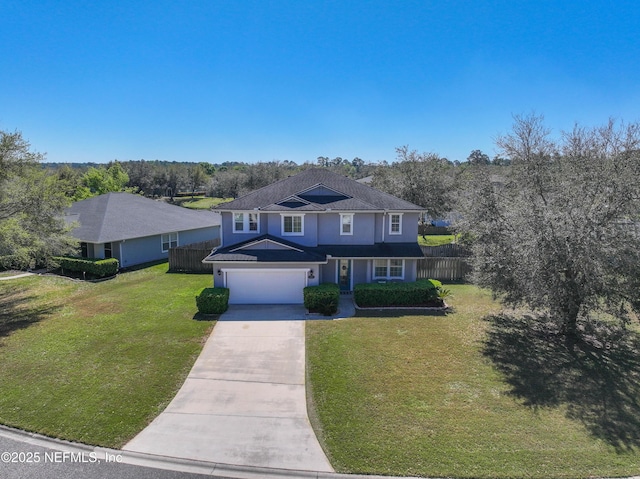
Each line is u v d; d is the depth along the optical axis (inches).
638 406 406.3
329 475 302.8
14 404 394.0
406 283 781.3
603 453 329.7
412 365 493.7
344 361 502.6
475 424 369.1
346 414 384.2
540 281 507.2
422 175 1414.9
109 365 482.9
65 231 826.2
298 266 758.5
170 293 821.2
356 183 984.3
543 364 501.0
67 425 360.8
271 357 512.7
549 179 601.3
